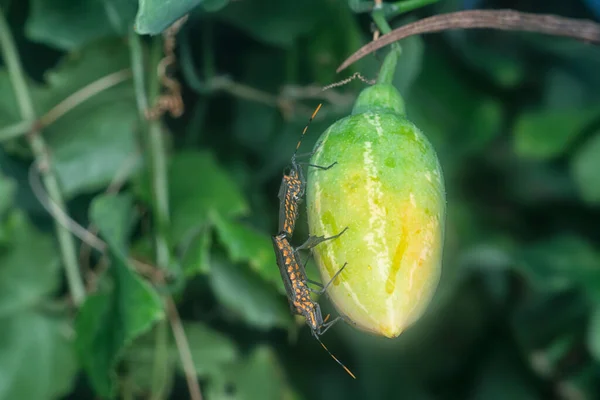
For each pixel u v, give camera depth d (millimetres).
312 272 281
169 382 305
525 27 218
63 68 305
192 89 334
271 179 344
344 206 214
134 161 312
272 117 337
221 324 331
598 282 346
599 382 360
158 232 298
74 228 308
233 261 294
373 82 234
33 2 302
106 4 297
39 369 308
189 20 310
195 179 310
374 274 210
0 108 306
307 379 355
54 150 311
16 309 307
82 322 286
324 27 315
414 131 221
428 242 213
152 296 271
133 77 308
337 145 219
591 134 354
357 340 360
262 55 331
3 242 302
